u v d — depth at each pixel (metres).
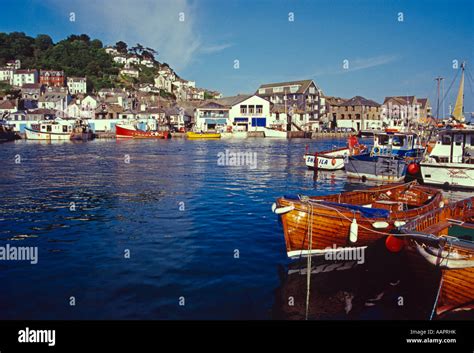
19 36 187.88
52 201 22.00
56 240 15.16
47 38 191.88
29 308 9.98
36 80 147.88
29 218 18.30
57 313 9.75
